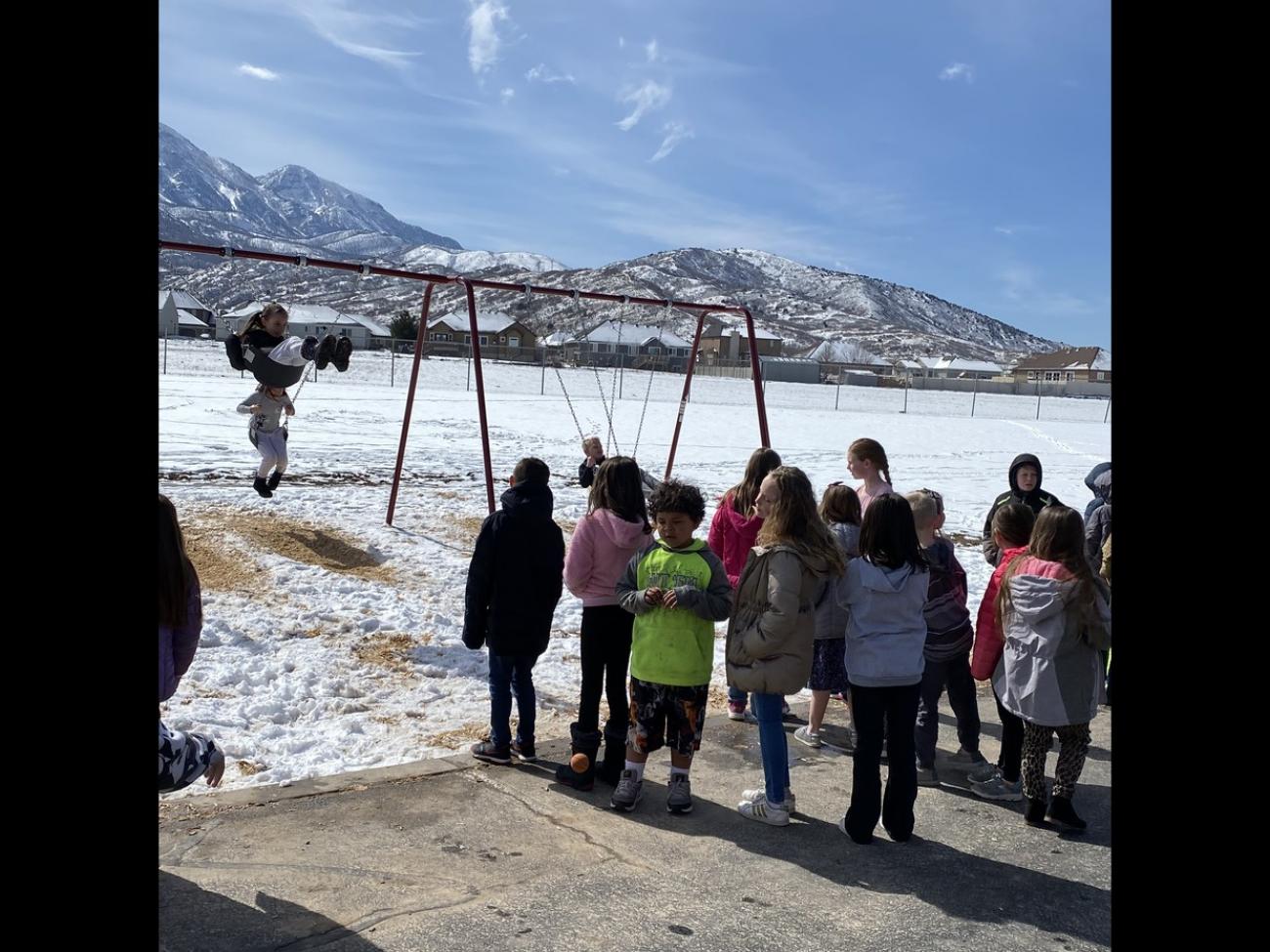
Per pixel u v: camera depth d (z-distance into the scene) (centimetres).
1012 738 534
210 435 1845
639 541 516
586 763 483
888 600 459
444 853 420
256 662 680
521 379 5144
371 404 3033
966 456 2717
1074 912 399
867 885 417
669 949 354
